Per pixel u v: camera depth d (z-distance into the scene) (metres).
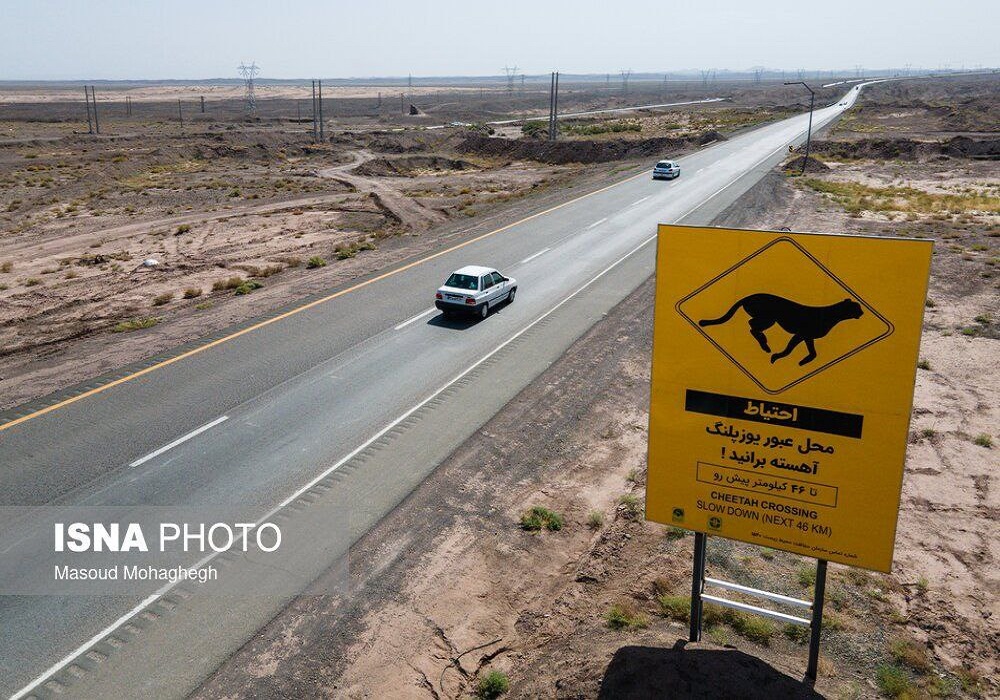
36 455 15.24
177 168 82.00
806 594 10.73
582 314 25.17
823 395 7.79
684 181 57.09
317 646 9.95
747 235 7.79
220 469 14.70
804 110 158.88
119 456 15.20
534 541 12.61
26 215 51.00
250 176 74.25
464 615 10.74
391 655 9.87
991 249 34.09
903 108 150.62
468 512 13.34
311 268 32.44
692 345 8.31
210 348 21.77
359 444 15.80
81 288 31.36
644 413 17.80
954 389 19.00
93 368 20.20
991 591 11.12
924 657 9.46
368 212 50.09
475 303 23.98
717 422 8.38
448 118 188.00
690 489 8.69
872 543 7.86
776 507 8.28
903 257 7.16
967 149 78.00
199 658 9.70
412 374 19.81
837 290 7.52
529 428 16.73
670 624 9.95
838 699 8.21
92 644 9.94
